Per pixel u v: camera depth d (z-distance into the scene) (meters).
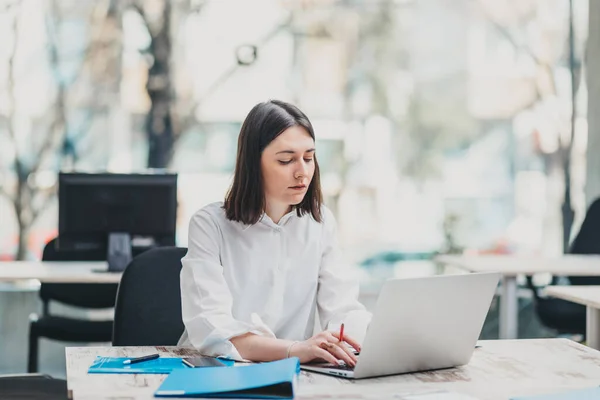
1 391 2.94
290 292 2.58
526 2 6.78
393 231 6.72
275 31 6.62
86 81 6.50
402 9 6.73
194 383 1.87
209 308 2.34
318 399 1.83
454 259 5.11
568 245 6.75
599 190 6.48
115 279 4.25
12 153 6.43
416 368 2.11
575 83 6.75
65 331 4.70
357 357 2.11
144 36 6.55
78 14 6.48
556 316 5.02
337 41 6.69
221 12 6.57
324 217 2.68
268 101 2.49
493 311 5.84
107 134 6.54
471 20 6.77
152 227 4.49
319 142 6.71
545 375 2.09
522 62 6.79
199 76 6.58
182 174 6.57
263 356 2.21
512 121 6.79
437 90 6.77
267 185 2.47
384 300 1.94
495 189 6.77
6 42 6.38
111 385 1.92
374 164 6.73
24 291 5.78
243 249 2.53
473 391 1.93
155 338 2.81
